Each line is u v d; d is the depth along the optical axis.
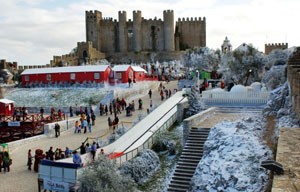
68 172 20.41
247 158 19.17
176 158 26.70
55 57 99.50
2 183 23.00
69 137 33.94
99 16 123.12
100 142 29.67
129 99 52.06
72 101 51.38
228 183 17.75
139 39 120.06
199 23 127.50
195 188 20.27
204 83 54.97
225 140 22.72
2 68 94.31
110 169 20.14
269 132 22.73
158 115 36.56
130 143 28.84
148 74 78.62
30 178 23.94
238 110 35.50
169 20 119.06
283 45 107.00
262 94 37.62
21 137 38.12
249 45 66.44
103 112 43.91
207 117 32.03
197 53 93.19
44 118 40.59
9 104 46.09
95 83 57.50
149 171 24.88
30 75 64.50
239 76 62.12
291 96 25.98
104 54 118.44
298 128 18.75
